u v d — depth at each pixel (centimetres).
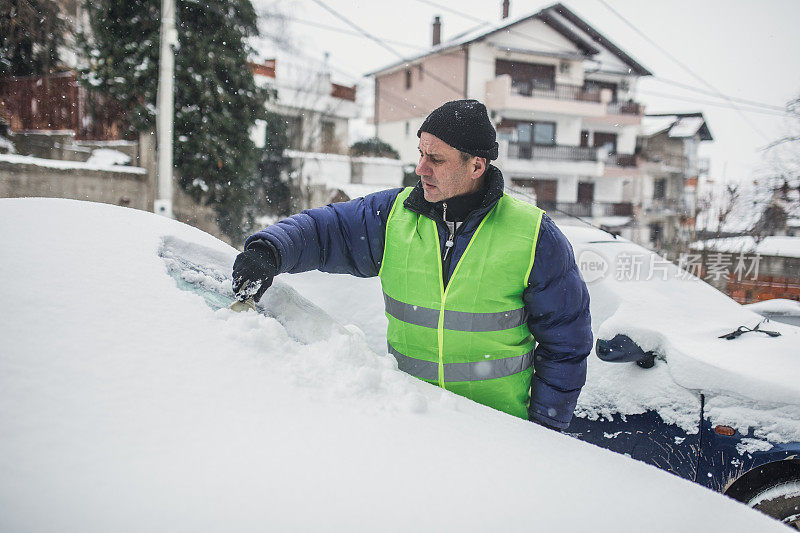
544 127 2547
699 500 92
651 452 212
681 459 206
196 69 1002
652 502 87
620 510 82
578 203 2567
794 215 1540
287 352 104
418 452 83
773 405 192
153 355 87
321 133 2120
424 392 112
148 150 942
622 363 232
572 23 2550
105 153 962
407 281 150
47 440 66
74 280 98
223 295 135
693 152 2977
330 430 83
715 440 200
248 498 65
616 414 222
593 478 90
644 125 3095
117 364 82
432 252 147
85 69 957
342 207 158
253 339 101
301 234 143
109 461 65
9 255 99
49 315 86
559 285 146
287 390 91
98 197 870
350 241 155
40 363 77
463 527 68
